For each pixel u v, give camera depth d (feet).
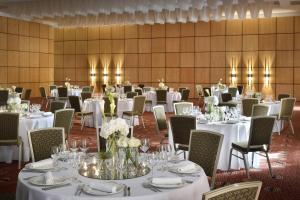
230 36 58.80
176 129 19.69
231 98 39.83
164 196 9.46
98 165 11.73
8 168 20.83
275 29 56.44
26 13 46.14
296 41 55.36
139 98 34.45
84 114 34.09
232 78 58.95
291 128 31.68
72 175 11.03
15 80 60.59
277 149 25.98
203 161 13.88
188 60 61.16
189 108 25.73
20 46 61.36
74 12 43.83
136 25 63.57
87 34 66.64
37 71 64.90
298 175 19.62
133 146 10.75
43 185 10.03
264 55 57.16
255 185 8.02
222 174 19.75
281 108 30.73
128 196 9.23
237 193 7.80
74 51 67.62
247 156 20.65
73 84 67.72
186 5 39.37
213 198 7.48
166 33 62.08
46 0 44.24
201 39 60.34
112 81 65.62
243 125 20.52
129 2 40.63
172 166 11.75
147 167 11.84
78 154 12.11
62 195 9.33
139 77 64.03
